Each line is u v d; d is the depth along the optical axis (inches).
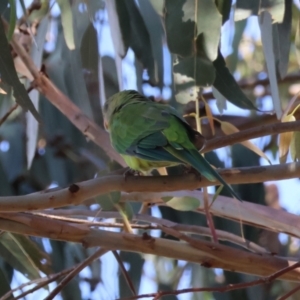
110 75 451.2
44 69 399.2
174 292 262.8
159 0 318.3
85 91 386.6
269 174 253.6
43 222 278.2
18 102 273.0
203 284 455.2
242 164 491.8
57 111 534.0
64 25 368.2
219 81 320.5
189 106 534.6
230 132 325.7
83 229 285.0
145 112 295.9
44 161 530.9
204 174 250.5
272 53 314.0
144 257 456.8
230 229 447.5
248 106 319.3
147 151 273.3
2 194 478.9
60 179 522.0
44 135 528.4
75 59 378.6
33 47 416.2
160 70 394.6
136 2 390.6
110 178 254.5
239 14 303.6
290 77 581.3
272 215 337.4
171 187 257.1
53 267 444.1
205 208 311.6
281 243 487.5
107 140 394.3
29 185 528.7
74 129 533.0
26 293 295.0
